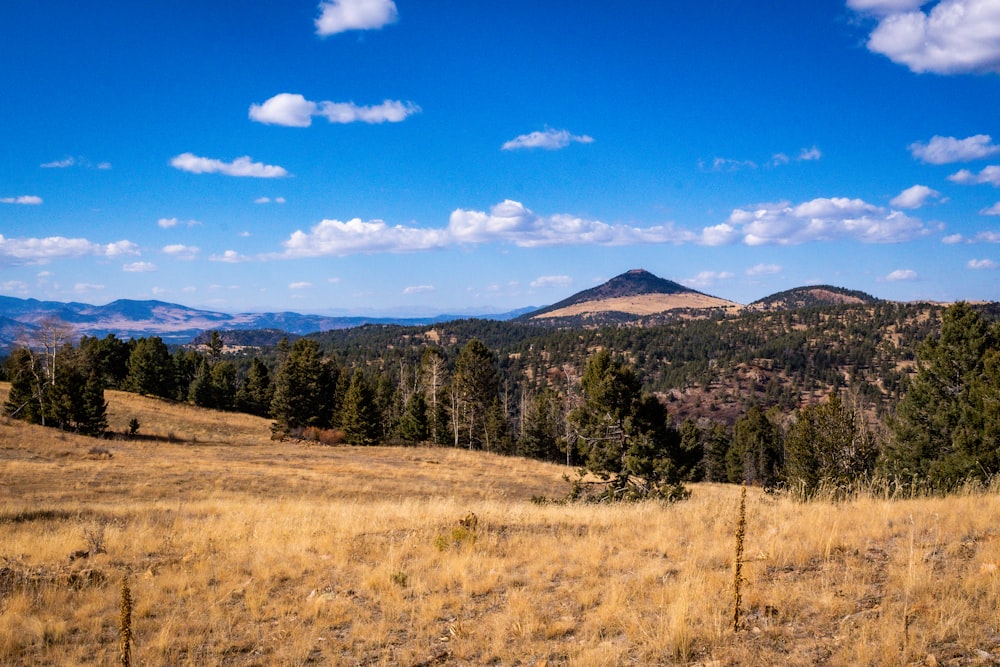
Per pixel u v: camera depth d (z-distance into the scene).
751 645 5.47
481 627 6.88
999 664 4.59
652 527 10.77
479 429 73.44
